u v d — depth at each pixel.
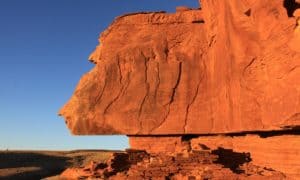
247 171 17.53
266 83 16.00
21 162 62.34
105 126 23.78
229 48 18.80
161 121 22.88
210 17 21.00
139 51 23.95
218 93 20.67
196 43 23.11
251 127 17.17
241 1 17.30
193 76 22.70
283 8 15.07
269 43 15.70
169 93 22.97
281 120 14.93
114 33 25.02
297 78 14.18
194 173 17.69
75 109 24.50
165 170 18.28
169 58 23.47
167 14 24.31
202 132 21.95
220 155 19.30
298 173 15.48
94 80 24.48
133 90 23.59
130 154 21.12
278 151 16.67
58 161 65.56
